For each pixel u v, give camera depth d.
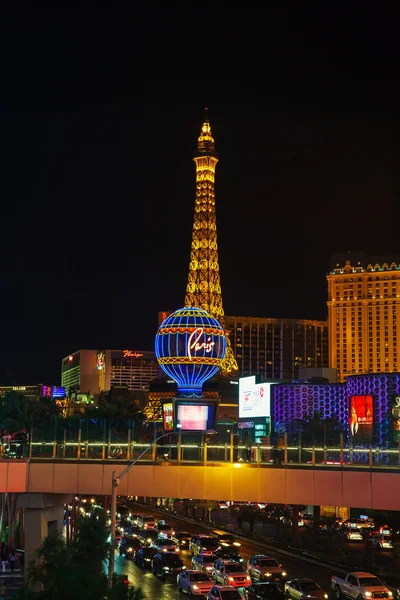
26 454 63.16
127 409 114.69
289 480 57.31
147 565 71.56
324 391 175.25
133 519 110.81
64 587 30.81
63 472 62.31
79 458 62.31
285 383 180.12
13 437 86.56
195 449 60.38
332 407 173.50
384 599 50.75
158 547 75.81
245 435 62.81
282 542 97.06
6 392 98.19
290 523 127.06
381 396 150.75
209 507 125.00
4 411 93.88
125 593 30.58
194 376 140.62
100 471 61.81
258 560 62.69
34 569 35.22
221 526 117.62
